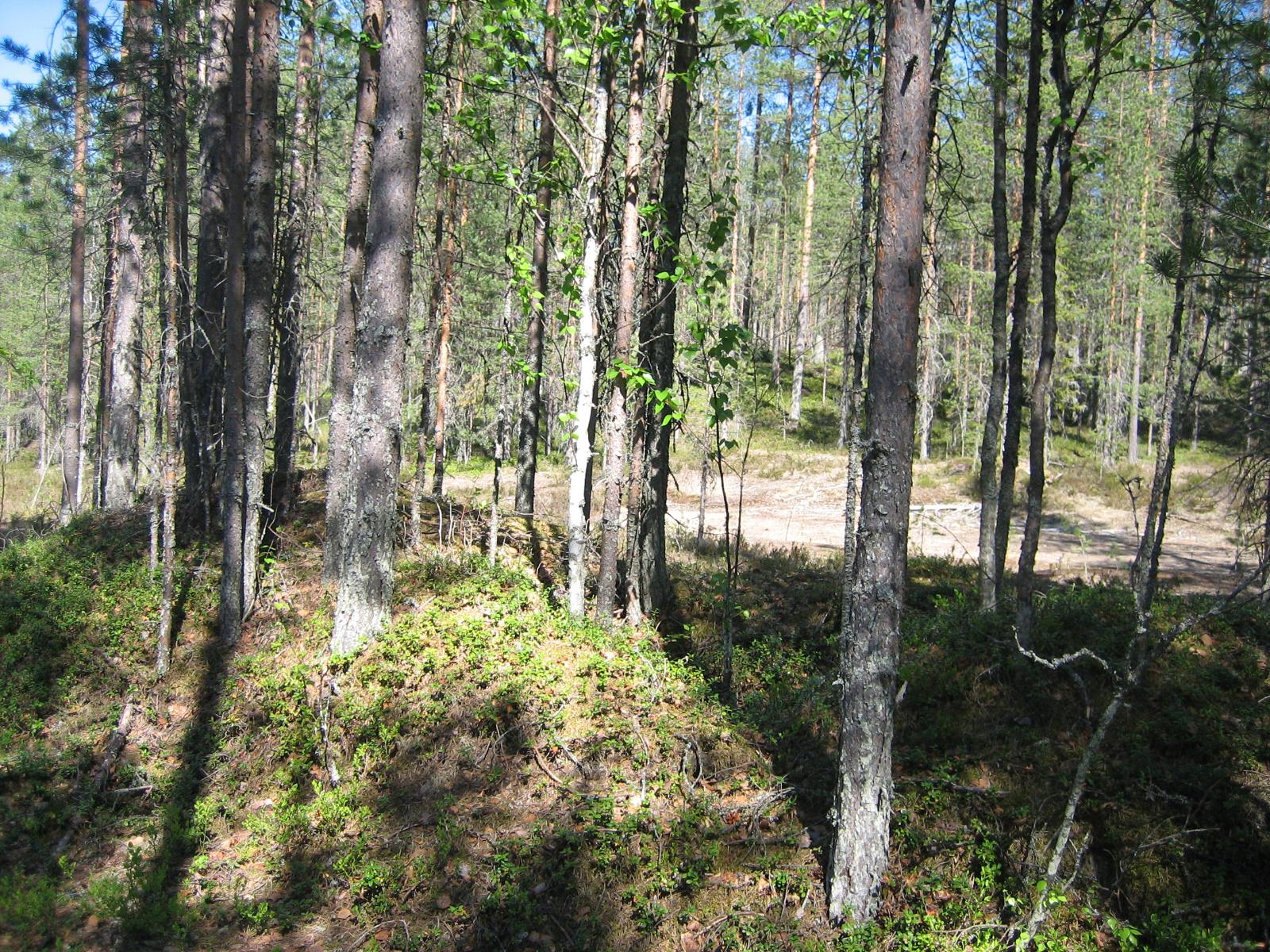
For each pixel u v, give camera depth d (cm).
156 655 973
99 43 1091
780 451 3081
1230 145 764
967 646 852
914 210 558
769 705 835
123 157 1323
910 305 562
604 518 941
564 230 1019
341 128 1850
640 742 746
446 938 600
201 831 746
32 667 952
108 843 748
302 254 1327
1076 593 988
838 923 585
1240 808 615
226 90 1309
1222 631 853
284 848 714
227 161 1239
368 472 884
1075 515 2103
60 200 1847
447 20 1232
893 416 566
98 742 871
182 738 864
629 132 884
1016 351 959
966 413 3158
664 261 1010
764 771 727
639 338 1005
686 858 638
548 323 1153
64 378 3008
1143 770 655
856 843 583
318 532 1220
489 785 720
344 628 880
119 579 1094
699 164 1828
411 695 802
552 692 796
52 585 1087
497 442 1145
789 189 3275
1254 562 1536
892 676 581
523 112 1356
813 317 3750
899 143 554
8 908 646
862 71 906
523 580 1069
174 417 977
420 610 939
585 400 962
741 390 1332
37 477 3228
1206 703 723
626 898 614
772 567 1351
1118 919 567
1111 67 1291
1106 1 800
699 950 584
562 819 673
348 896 657
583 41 945
